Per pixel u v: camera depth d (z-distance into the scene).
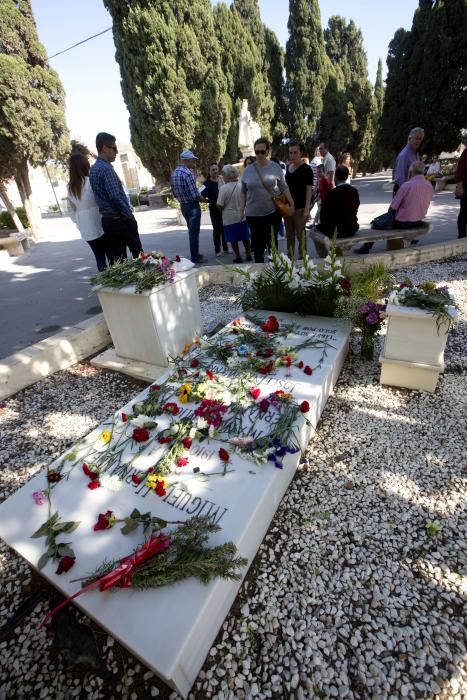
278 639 1.44
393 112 15.40
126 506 1.69
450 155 29.78
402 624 1.45
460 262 5.12
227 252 6.75
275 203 4.55
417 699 1.25
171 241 8.33
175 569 1.35
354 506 1.93
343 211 4.93
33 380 3.36
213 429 2.02
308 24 21.47
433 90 13.94
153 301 3.00
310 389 2.36
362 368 3.07
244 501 1.65
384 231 5.17
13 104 9.23
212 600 1.35
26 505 1.73
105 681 1.38
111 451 2.01
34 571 1.80
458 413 2.47
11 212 10.56
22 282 6.28
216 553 1.39
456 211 8.41
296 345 2.88
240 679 1.35
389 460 2.18
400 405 2.60
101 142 3.94
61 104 10.77
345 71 28.09
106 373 3.45
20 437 2.73
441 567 1.63
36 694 1.38
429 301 2.40
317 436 2.42
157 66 14.48
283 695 1.30
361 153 25.94
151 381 3.21
